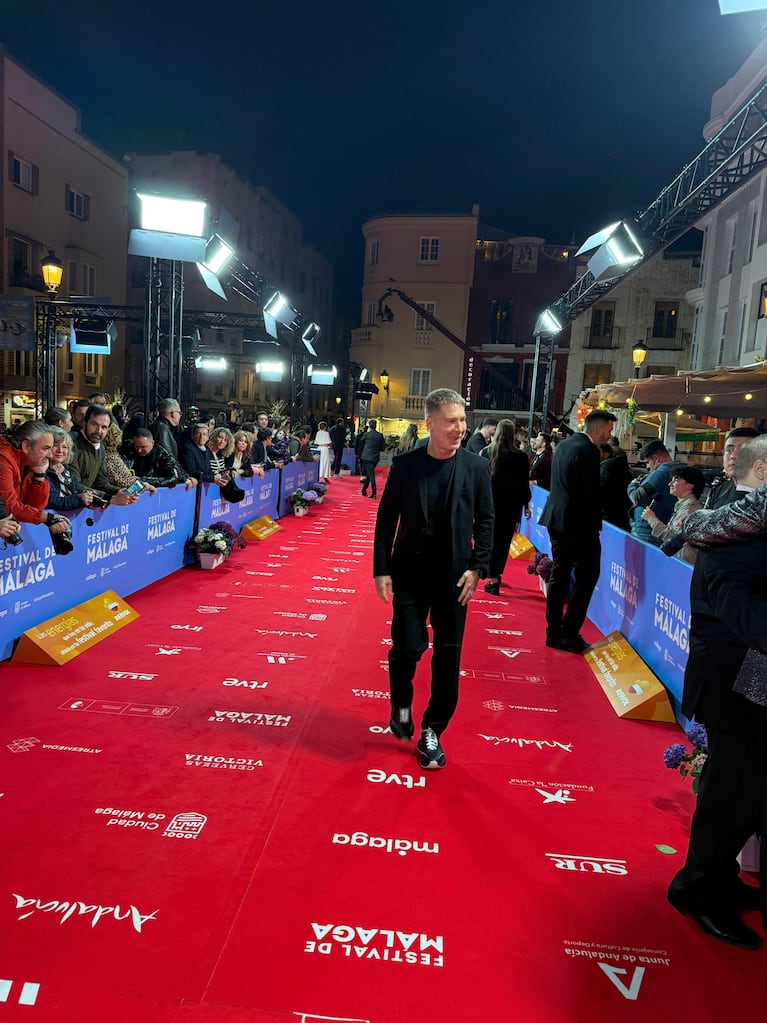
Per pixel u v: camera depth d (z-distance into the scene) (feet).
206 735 12.02
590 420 17.57
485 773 11.23
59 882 7.95
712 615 7.54
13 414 79.92
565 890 8.34
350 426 115.96
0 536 13.85
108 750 11.27
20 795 9.78
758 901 8.16
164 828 9.16
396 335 119.14
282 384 138.51
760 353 52.70
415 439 29.19
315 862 8.60
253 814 9.63
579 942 7.46
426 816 9.82
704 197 30.53
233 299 119.14
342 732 12.45
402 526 11.35
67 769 10.58
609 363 100.27
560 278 115.75
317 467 56.18
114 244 97.71
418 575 11.25
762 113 26.05
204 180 107.45
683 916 7.99
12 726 11.91
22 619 15.15
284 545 31.48
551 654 17.76
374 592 23.16
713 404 44.57
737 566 6.81
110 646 16.34
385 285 119.44
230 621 18.94
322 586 23.62
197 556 25.54
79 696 13.34
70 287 86.99
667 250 97.91
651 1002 6.70
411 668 11.76
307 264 151.53
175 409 26.20
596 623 20.71
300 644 17.30
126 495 19.56
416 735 12.48
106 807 9.59
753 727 7.21
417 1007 6.44
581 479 17.25
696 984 6.97
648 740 12.85
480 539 11.25
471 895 8.14
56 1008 6.19
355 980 6.72
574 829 9.71
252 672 15.19
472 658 17.15
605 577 20.07
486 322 117.29
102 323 63.87
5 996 6.29
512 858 8.95
